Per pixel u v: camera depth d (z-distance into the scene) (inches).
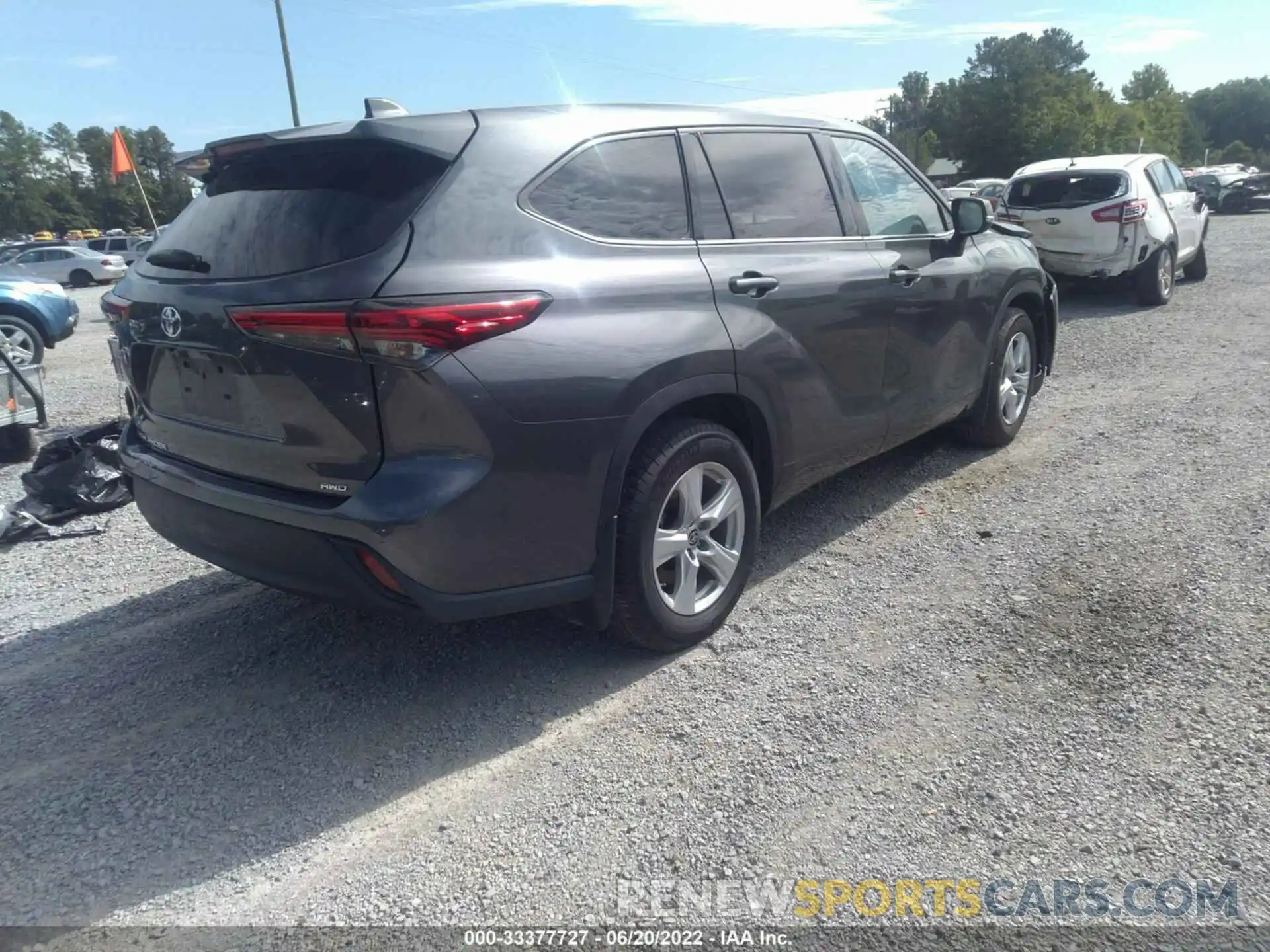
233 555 132.6
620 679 143.6
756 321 149.4
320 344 114.1
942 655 144.9
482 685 143.6
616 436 128.8
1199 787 112.9
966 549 182.4
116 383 391.9
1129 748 120.6
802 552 185.3
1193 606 154.6
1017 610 157.2
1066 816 109.7
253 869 107.2
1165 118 3174.2
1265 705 127.5
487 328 116.6
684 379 136.9
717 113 159.8
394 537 114.8
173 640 161.2
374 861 107.7
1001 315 219.3
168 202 4202.8
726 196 154.3
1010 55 2645.2
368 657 153.3
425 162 123.0
